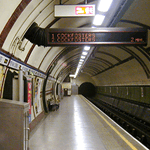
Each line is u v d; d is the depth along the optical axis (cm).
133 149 409
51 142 461
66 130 588
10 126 299
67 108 1167
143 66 1259
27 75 490
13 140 298
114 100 2342
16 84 423
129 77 1694
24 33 420
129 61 1409
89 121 738
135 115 1494
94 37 457
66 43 452
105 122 711
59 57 1009
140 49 1094
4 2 290
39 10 414
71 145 438
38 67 711
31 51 526
